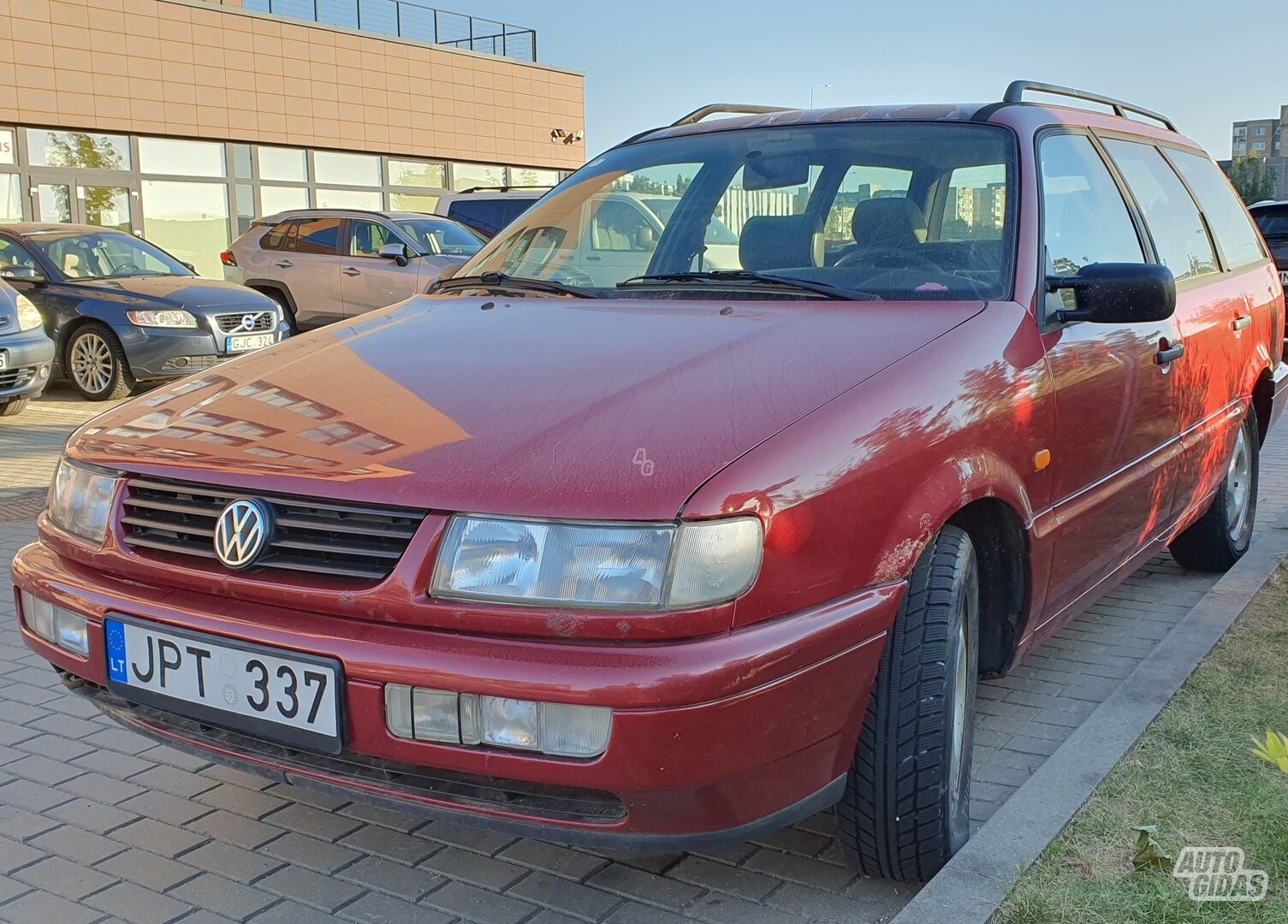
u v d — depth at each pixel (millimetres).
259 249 14875
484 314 3148
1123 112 4453
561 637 2070
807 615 2176
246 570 2312
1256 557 4680
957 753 2580
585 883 2617
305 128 22688
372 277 13945
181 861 2752
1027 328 2895
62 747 3414
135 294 10797
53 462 7906
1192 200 4582
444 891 2602
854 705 2289
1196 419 4059
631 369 2535
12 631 4461
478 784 2180
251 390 2756
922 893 2285
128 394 10953
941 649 2404
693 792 2068
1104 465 3273
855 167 3361
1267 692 3287
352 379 2713
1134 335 3459
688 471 2125
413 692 2111
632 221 3508
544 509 2096
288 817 2967
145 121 20094
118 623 2463
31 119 18562
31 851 2801
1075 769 2797
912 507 2381
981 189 3189
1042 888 2301
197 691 2357
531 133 27719
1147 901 2260
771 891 2568
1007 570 2879
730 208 3418
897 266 3057
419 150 25016
